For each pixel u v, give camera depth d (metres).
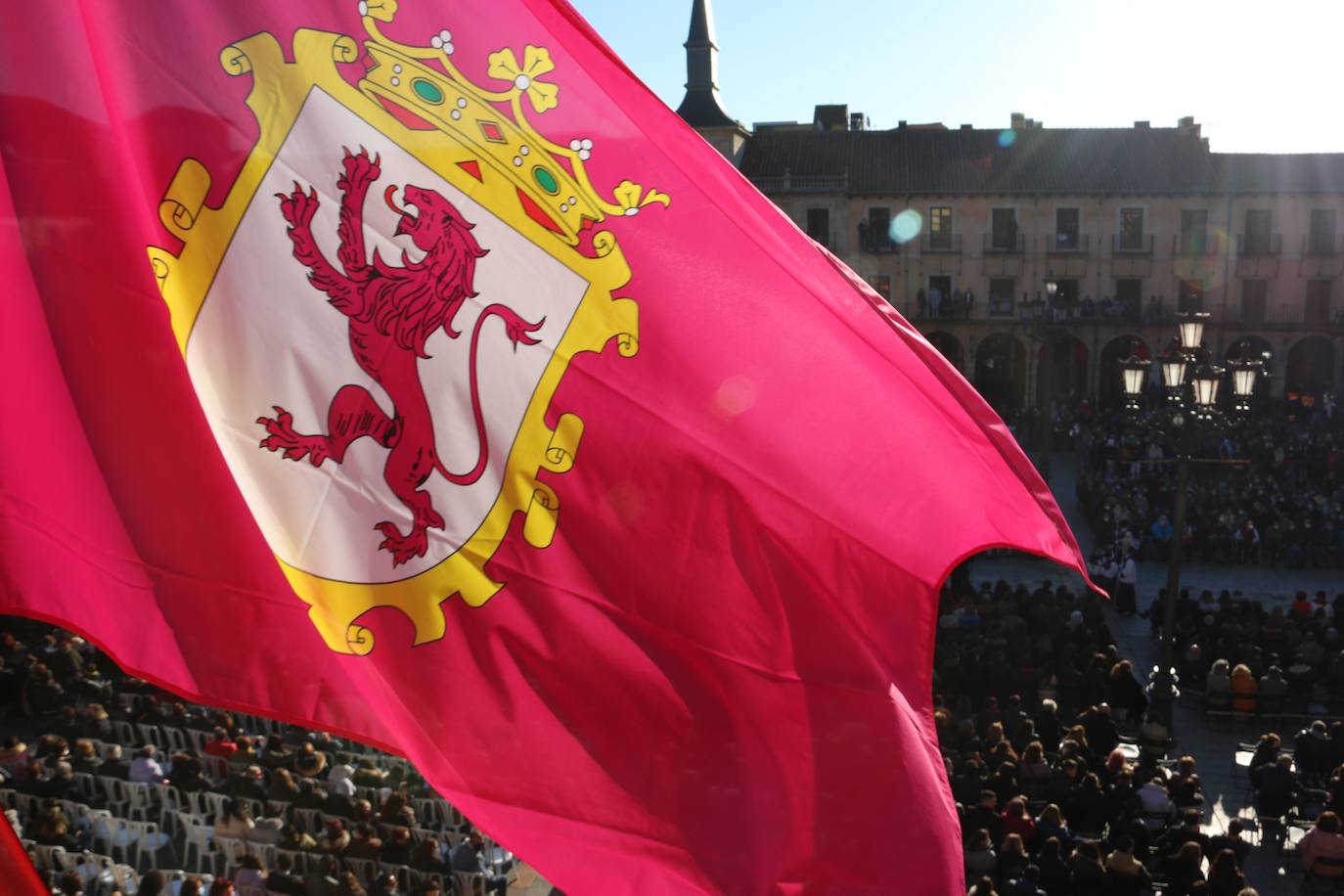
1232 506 39.44
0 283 3.51
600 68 4.46
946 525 4.70
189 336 3.90
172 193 3.90
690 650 4.36
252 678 3.58
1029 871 12.62
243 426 3.95
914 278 66.62
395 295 4.14
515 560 4.23
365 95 4.17
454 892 13.23
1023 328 66.06
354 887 11.42
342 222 4.09
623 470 4.41
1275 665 22.50
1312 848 15.38
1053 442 56.03
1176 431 20.45
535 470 4.29
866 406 4.73
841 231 66.31
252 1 4.06
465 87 4.30
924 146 67.94
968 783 15.29
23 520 3.40
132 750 16.38
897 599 4.61
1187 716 23.22
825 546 4.56
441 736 4.03
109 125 3.65
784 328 4.66
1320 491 42.72
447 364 4.23
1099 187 65.31
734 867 4.18
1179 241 65.62
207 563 3.57
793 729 4.41
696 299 4.59
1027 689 20.98
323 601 3.96
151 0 4.00
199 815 13.73
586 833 4.08
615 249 4.47
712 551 4.45
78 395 3.52
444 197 4.22
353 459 4.06
